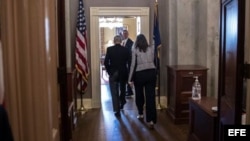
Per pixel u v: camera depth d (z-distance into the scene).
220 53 2.25
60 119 2.09
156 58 5.21
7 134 0.97
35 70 1.43
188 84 4.49
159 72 5.44
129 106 5.67
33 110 1.44
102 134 4.00
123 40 6.18
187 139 3.55
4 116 0.97
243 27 1.63
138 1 5.47
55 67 1.84
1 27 1.34
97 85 5.57
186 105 4.48
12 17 1.37
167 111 5.01
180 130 4.15
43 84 1.45
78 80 5.23
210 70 4.76
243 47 1.65
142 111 4.68
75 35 5.31
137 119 4.71
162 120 4.69
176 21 5.11
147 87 4.20
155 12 5.22
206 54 4.76
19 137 1.42
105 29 10.07
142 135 3.92
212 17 4.68
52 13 1.78
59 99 2.05
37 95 1.44
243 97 1.77
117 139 3.78
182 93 4.48
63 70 2.02
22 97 1.42
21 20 1.39
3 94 1.21
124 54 4.87
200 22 4.98
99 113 5.17
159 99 5.45
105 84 8.57
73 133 4.06
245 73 1.67
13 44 1.38
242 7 1.62
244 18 1.63
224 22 2.12
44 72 1.45
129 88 6.47
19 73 1.41
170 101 4.84
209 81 4.78
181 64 5.12
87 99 5.57
